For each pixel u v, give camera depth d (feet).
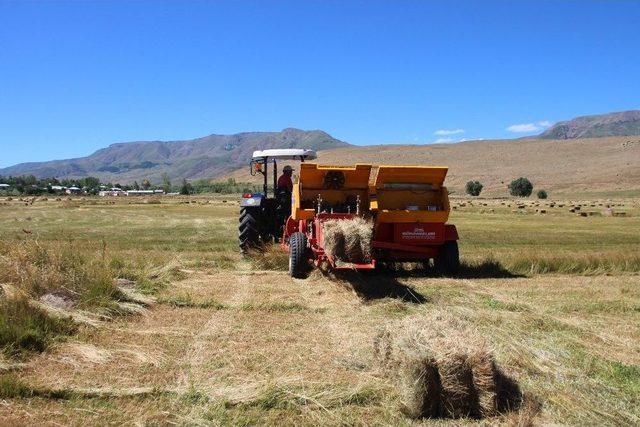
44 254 31.45
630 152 501.56
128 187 527.81
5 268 28.71
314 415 16.25
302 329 24.47
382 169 38.06
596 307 29.58
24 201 181.57
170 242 59.16
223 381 18.43
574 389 18.43
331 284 34.32
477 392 16.66
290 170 46.52
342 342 22.58
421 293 32.73
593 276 40.50
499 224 97.35
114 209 139.13
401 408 16.75
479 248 58.34
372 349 21.31
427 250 39.11
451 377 16.49
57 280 27.73
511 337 23.61
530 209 148.46
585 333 24.73
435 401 16.57
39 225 86.17
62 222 93.30
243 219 46.19
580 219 113.60
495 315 27.27
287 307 28.14
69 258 32.63
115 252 45.80
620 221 106.01
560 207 162.20
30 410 16.17
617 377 19.52
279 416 16.25
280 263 40.55
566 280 38.40
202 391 17.52
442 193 39.06
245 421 15.83
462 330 19.04
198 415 16.08
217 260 44.04
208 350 21.42
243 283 35.06
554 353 21.77
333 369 19.58
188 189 409.90
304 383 18.16
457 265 39.50
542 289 34.76
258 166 47.26
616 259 43.60
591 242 65.31
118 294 28.07
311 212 37.73
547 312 28.43
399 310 27.96
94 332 23.41
